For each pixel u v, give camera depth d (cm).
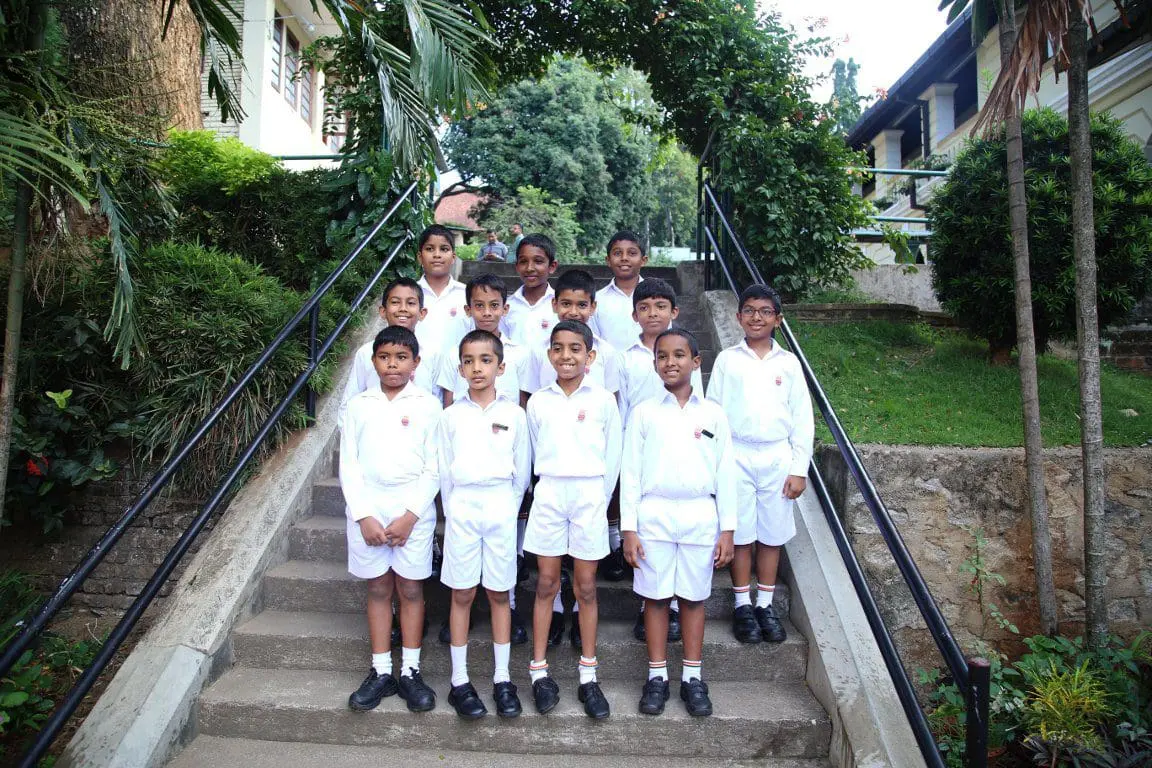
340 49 546
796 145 533
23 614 334
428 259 370
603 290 379
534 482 314
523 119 1727
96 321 371
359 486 267
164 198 378
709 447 268
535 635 269
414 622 271
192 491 378
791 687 284
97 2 382
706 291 547
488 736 260
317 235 538
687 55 548
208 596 294
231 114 376
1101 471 329
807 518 338
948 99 1142
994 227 448
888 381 465
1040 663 312
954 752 286
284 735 263
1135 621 359
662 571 262
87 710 298
